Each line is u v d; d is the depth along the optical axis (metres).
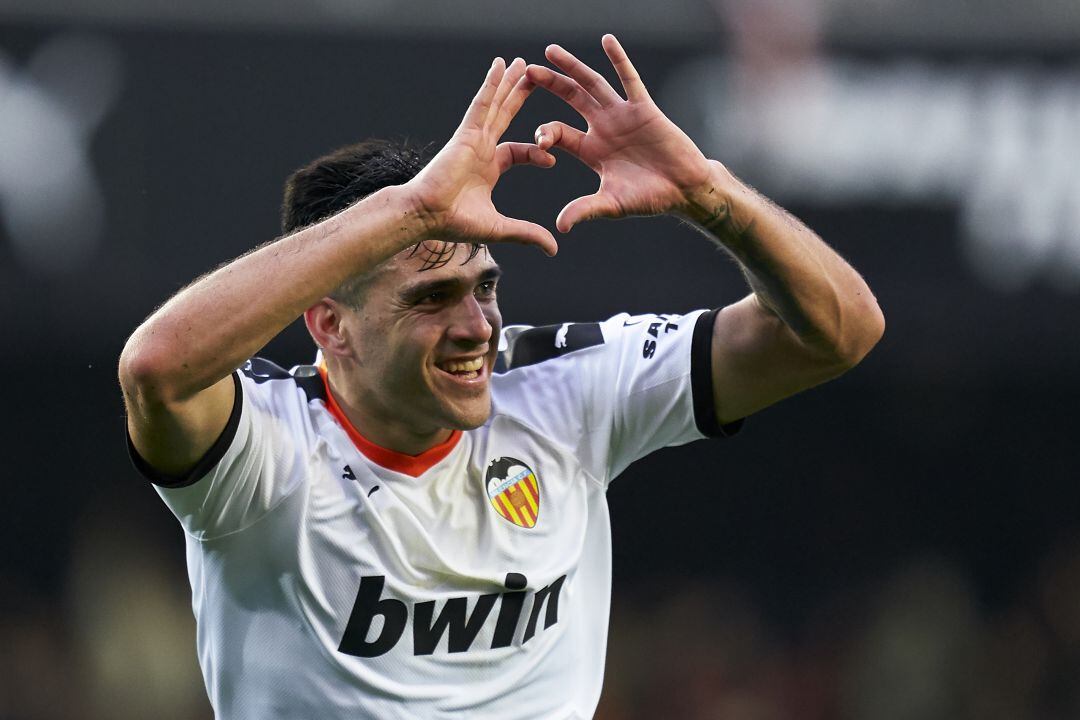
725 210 10.28
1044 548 37.84
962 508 38.28
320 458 10.98
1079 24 27.42
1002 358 31.19
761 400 11.74
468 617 11.16
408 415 10.91
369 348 10.75
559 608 11.61
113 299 25.17
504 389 11.99
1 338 26.91
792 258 10.52
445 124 25.53
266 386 11.24
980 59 27.25
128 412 10.00
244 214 25.09
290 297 9.53
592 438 11.95
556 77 10.23
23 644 33.50
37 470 35.81
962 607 37.00
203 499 10.45
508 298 26.45
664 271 26.69
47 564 35.75
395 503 10.96
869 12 27.28
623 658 35.31
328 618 10.90
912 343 28.56
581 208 9.98
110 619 33.91
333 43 25.36
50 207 24.83
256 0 25.39
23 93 24.75
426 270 10.41
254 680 11.12
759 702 34.72
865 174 27.03
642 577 39.06
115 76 24.95
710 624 36.47
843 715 35.00
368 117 25.36
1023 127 27.20
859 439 38.62
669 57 26.78
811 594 38.59
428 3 26.08
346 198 11.57
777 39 26.95
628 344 12.14
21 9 24.75
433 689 11.06
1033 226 27.27
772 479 39.00
